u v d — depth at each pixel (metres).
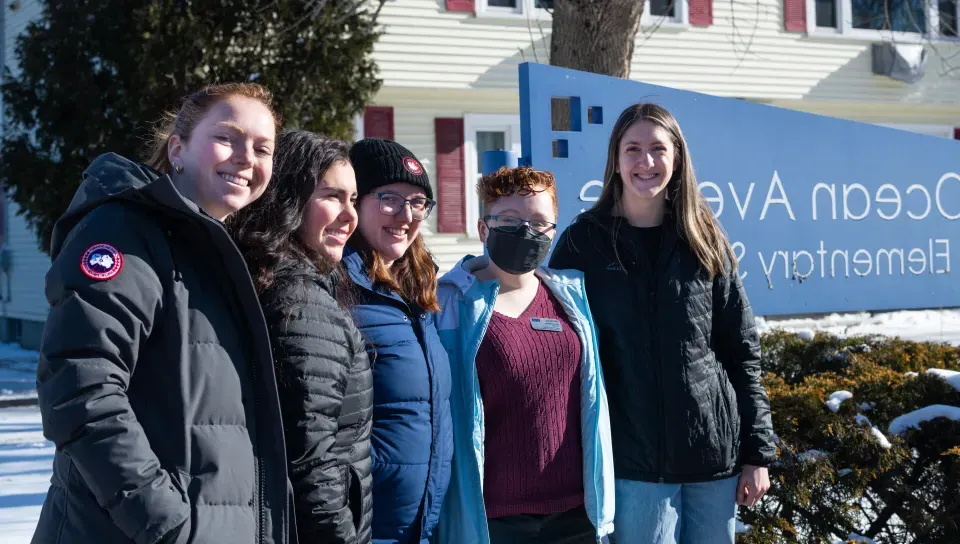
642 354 2.84
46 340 1.65
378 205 2.50
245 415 1.85
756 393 2.95
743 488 2.94
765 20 13.78
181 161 2.01
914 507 3.36
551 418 2.62
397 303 2.43
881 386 3.65
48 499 1.81
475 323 2.63
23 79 9.33
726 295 2.96
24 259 14.09
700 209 2.94
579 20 5.63
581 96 4.71
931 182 6.18
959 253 6.28
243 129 1.96
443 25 12.16
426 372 2.38
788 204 5.57
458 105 12.59
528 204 2.66
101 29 8.90
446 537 2.58
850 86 14.35
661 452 2.80
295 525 1.92
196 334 1.80
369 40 9.84
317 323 2.00
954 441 3.37
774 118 5.52
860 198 5.87
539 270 2.87
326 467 1.97
